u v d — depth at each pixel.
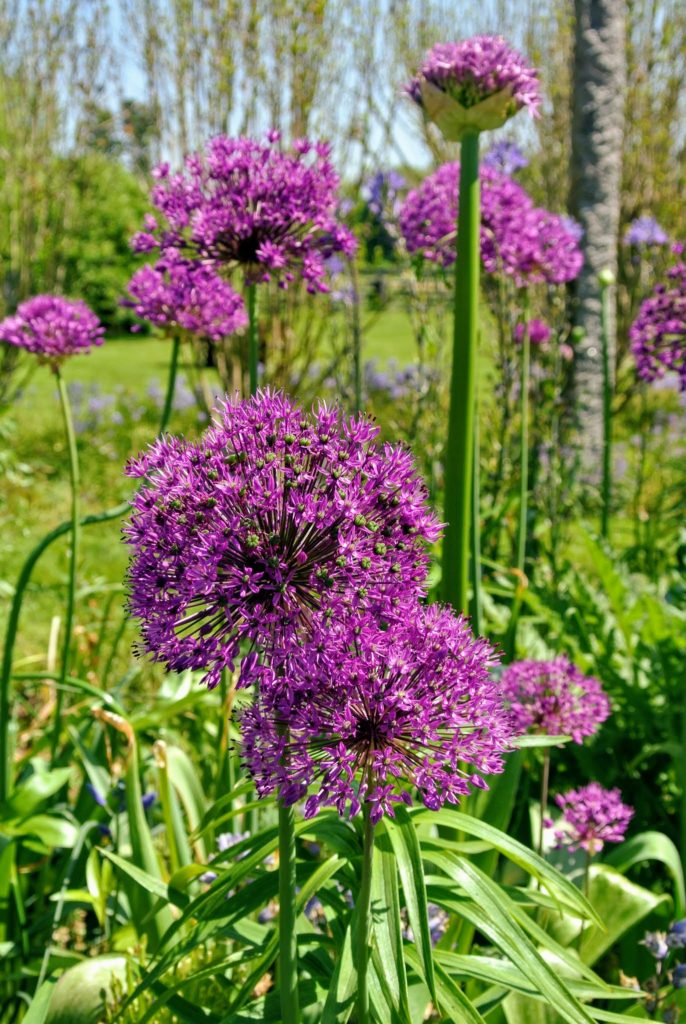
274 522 1.56
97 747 3.50
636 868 3.26
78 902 3.06
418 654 1.55
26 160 9.48
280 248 2.59
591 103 8.09
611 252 8.23
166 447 1.67
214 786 3.20
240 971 2.64
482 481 5.14
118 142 8.80
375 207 4.26
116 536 7.92
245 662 1.53
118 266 19.16
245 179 2.63
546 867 1.81
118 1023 2.38
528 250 3.54
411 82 2.68
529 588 4.34
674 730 3.59
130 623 4.98
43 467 10.23
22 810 2.97
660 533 5.71
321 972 2.04
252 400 1.67
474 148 2.57
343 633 1.51
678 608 4.42
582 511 6.21
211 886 1.82
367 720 1.54
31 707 4.39
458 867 1.77
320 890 2.05
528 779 3.31
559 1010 1.59
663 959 2.31
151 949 2.66
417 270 3.93
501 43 2.55
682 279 3.72
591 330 8.10
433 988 1.51
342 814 1.56
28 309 3.19
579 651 3.84
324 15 6.05
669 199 10.60
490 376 5.15
